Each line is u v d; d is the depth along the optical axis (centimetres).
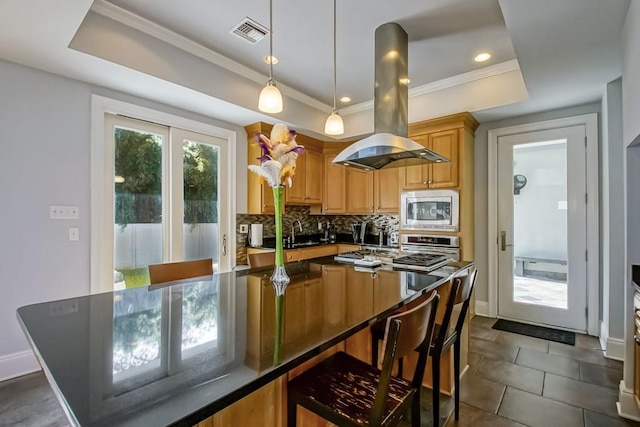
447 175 362
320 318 117
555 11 185
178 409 61
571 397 212
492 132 380
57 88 254
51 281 250
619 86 271
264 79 346
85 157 267
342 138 462
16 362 233
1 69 230
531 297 359
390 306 132
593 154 322
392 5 228
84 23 222
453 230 354
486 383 230
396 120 253
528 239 362
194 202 355
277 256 175
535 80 270
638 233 194
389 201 445
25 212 239
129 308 130
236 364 80
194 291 158
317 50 291
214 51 294
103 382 71
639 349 181
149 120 312
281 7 231
